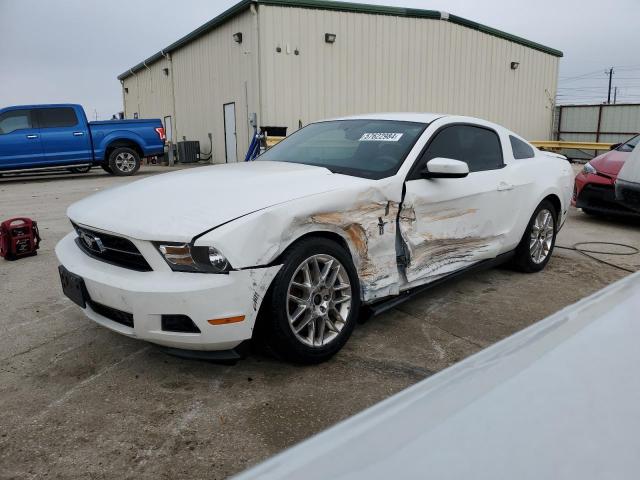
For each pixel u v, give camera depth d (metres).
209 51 17.94
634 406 0.69
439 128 3.71
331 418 2.37
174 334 2.49
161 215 2.61
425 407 0.76
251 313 2.51
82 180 13.27
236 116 16.66
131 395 2.58
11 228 5.12
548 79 22.34
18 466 2.05
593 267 4.97
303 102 15.48
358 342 3.20
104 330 3.39
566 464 0.60
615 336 0.88
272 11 14.69
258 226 2.50
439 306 3.85
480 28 18.59
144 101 26.03
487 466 0.60
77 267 2.80
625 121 22.25
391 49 16.66
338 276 2.90
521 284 4.40
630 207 4.26
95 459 2.09
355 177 3.16
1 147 12.39
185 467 2.04
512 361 0.86
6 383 2.71
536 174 4.51
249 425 2.32
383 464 0.63
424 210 3.38
